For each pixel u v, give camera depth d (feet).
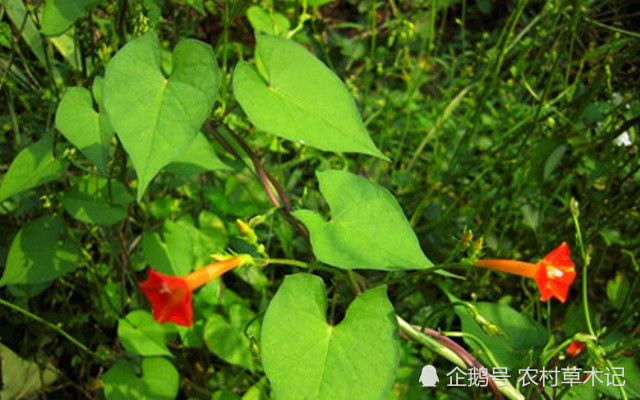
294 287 4.75
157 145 4.27
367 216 5.08
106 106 4.26
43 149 6.23
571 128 9.42
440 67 15.70
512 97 12.39
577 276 10.43
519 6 9.27
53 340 8.75
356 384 4.46
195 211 9.50
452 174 11.18
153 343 7.59
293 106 5.14
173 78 4.56
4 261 8.25
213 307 8.27
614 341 6.79
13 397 8.02
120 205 7.07
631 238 10.43
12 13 8.28
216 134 6.14
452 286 10.00
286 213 5.79
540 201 10.17
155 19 6.83
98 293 8.54
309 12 13.35
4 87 8.04
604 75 9.10
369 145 5.13
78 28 7.14
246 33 12.05
